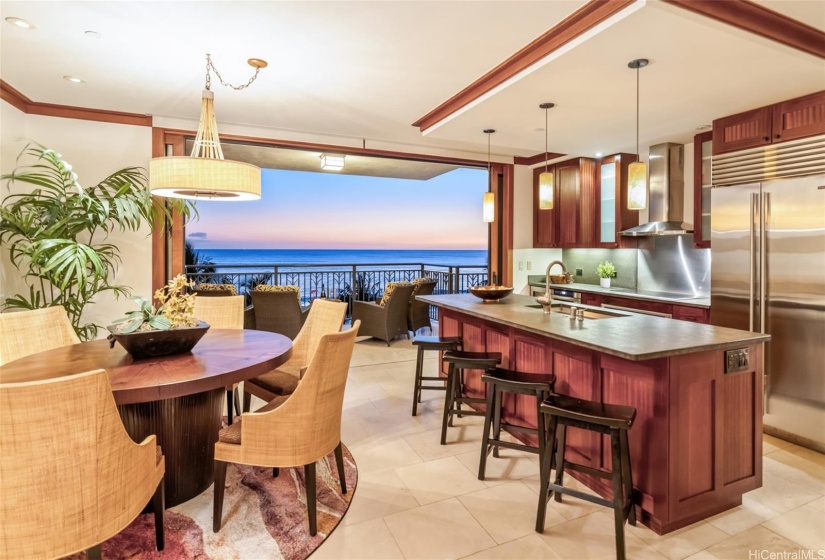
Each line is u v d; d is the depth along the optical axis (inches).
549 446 80.0
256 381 111.7
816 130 114.9
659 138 171.8
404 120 170.2
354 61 115.4
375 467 104.1
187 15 93.6
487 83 125.3
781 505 89.3
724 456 85.9
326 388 80.0
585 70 103.2
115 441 58.2
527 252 242.4
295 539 78.0
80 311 142.6
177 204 153.2
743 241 128.3
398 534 79.7
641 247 200.1
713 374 83.8
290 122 174.7
